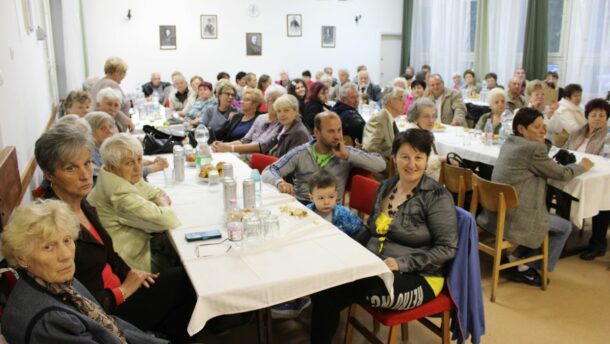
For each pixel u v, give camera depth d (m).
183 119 6.27
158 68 9.80
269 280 1.66
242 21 10.15
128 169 2.16
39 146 1.71
